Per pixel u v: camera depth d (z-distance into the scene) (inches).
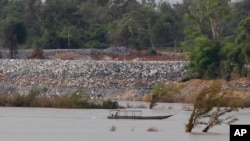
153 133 6697.8
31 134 6505.9
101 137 6304.1
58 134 6510.8
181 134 6633.9
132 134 6589.6
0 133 6545.3
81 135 6461.6
